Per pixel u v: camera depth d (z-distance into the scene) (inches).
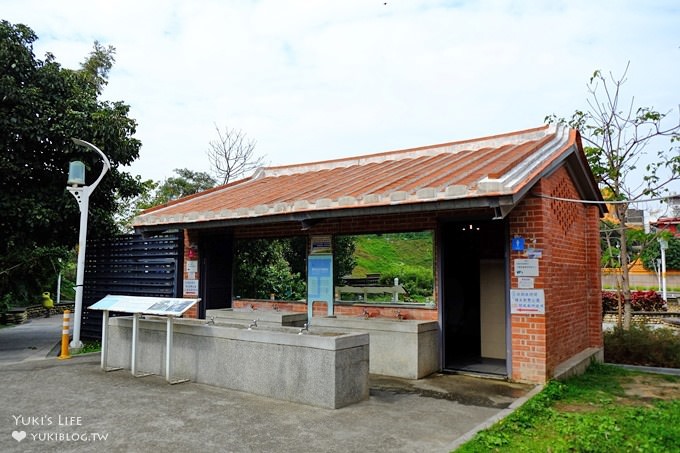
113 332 362.9
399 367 325.1
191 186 1059.3
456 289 444.1
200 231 468.4
